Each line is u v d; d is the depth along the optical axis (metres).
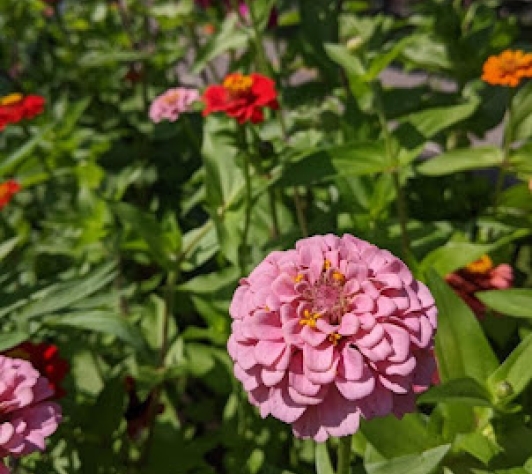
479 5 0.55
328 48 0.42
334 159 0.40
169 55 0.75
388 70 0.87
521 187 0.42
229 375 0.42
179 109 0.53
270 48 0.87
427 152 0.58
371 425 0.29
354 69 0.41
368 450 0.31
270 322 0.24
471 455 0.29
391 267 0.24
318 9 0.56
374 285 0.24
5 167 0.45
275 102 0.41
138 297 0.51
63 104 0.68
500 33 0.50
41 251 0.50
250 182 0.41
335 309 0.23
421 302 0.24
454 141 0.52
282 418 0.23
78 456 0.38
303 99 0.55
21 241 0.50
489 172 0.65
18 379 0.28
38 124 0.62
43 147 0.58
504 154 0.42
